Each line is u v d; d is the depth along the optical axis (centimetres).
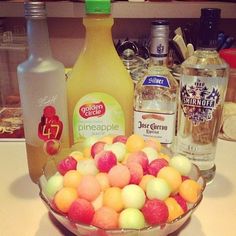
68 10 66
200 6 66
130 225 33
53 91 45
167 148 48
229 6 66
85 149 45
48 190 39
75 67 49
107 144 43
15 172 52
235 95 61
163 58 50
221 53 60
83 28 77
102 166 38
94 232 34
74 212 34
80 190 36
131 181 37
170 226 35
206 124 49
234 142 62
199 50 46
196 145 50
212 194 47
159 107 53
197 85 47
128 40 73
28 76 43
